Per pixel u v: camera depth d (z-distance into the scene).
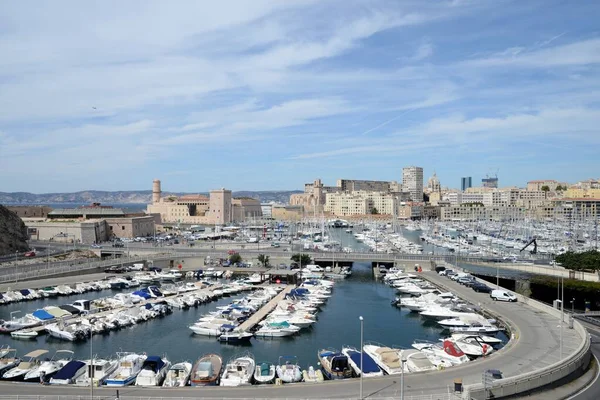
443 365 58.78
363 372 57.03
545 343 65.94
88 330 81.00
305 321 87.81
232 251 167.50
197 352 74.00
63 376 54.41
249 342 79.31
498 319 84.31
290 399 45.97
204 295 109.00
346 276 143.12
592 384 51.97
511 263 136.25
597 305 106.88
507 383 47.06
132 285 124.12
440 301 99.81
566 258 122.50
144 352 73.19
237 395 47.62
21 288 112.44
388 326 89.19
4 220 167.38
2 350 66.88
